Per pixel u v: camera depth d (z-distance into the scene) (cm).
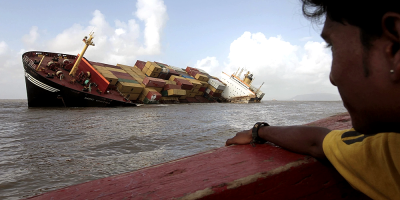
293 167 97
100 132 1344
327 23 64
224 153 125
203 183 88
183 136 1216
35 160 787
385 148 59
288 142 114
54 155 851
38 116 2338
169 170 106
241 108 4347
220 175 94
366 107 56
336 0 55
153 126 1605
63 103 3534
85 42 3738
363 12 50
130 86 4544
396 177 58
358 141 72
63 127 1561
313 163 100
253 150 124
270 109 4275
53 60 3916
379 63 50
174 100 5966
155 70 5797
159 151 901
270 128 131
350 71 56
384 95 50
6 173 660
